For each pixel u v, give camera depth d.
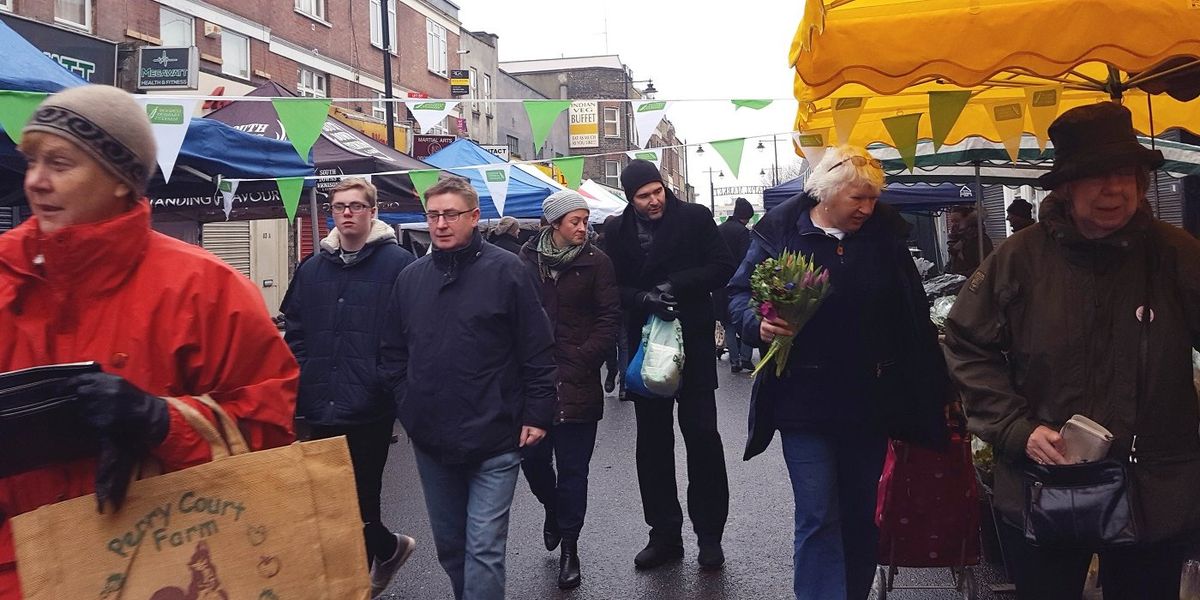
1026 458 2.71
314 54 24.69
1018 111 4.27
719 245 4.91
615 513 6.03
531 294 3.74
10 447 1.67
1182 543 2.58
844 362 3.60
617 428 9.23
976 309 2.80
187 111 4.54
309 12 24.81
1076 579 2.75
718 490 4.87
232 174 6.30
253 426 1.95
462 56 36.50
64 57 14.45
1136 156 2.56
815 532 3.59
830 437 3.65
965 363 2.82
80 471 1.83
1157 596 2.67
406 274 3.83
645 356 4.67
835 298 3.59
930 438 3.65
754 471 7.04
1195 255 2.61
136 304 1.88
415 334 3.68
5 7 14.27
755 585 4.57
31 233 1.88
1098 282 2.63
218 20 20.47
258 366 1.98
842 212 3.59
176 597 1.78
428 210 3.68
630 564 4.98
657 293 4.77
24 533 1.69
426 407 3.60
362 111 25.08
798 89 3.85
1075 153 2.65
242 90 21.14
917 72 2.98
